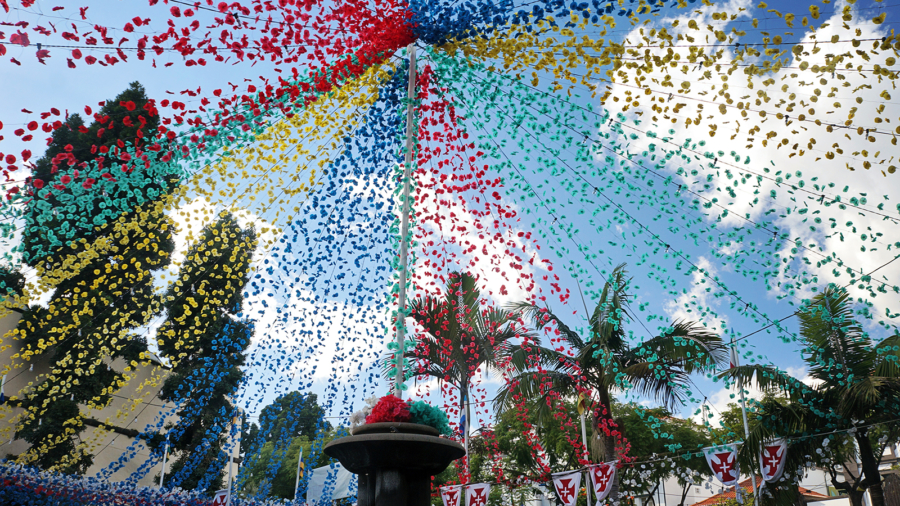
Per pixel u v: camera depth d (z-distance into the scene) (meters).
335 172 7.20
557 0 5.33
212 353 15.02
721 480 8.42
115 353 13.24
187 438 15.87
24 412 12.25
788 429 9.58
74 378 13.29
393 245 7.12
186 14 5.13
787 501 9.59
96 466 14.40
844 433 9.33
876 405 8.95
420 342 11.34
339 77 6.25
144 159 6.16
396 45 6.24
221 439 16.17
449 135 7.22
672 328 10.31
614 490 10.96
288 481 20.77
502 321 11.90
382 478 4.54
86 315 12.54
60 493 10.38
